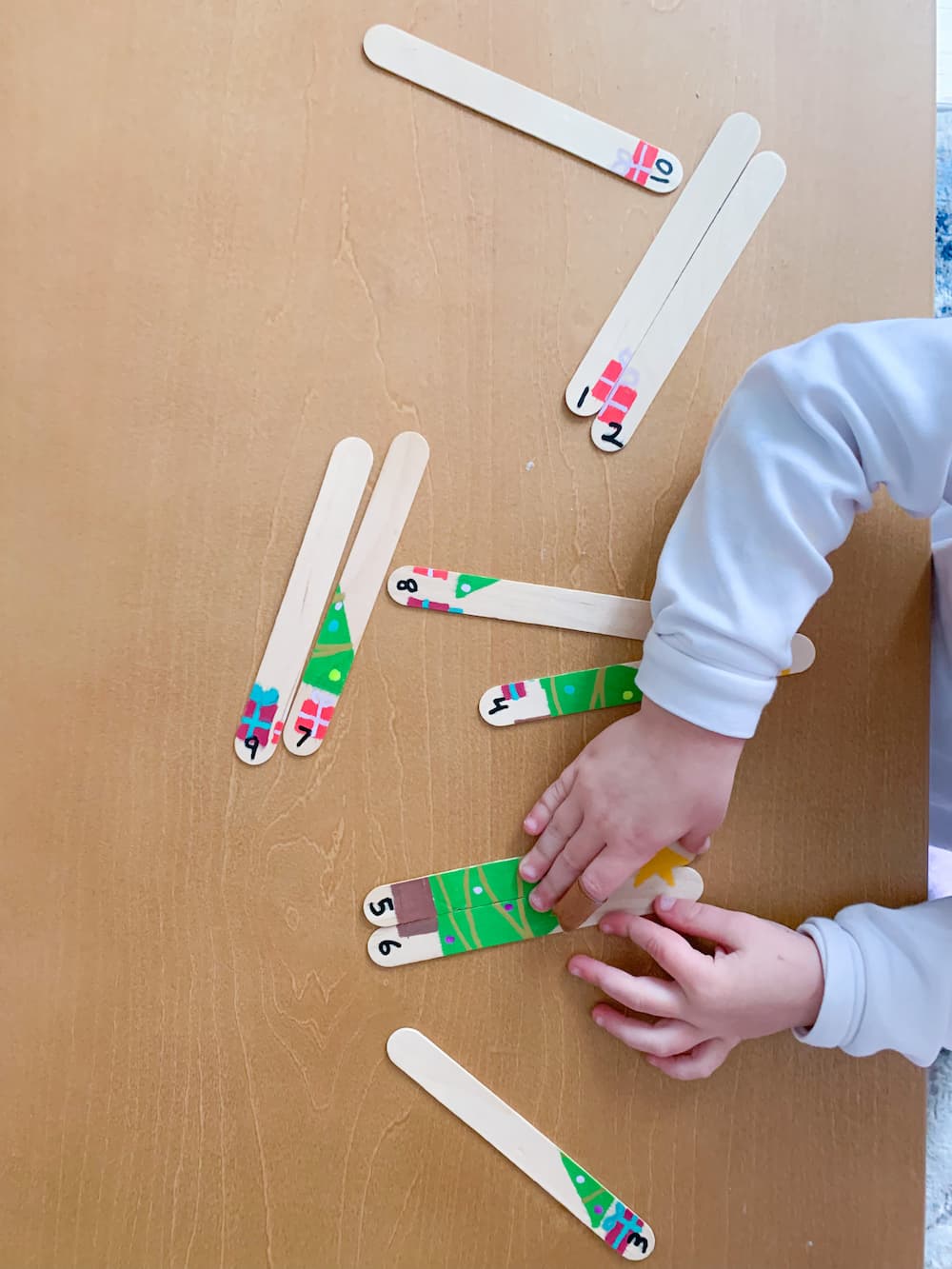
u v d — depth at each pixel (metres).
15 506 0.62
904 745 0.63
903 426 0.53
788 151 0.62
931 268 0.62
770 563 0.54
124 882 0.62
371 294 0.62
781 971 0.60
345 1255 0.63
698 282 0.62
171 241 0.61
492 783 0.63
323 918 0.63
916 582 0.63
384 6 0.61
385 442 0.62
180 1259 0.63
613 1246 0.64
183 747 0.62
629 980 0.62
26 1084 0.63
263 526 0.62
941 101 0.94
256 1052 0.63
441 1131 0.64
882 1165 0.64
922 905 0.62
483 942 0.63
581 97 0.62
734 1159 0.64
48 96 0.61
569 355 0.62
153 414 0.62
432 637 0.63
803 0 0.62
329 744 0.63
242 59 0.61
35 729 0.62
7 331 0.61
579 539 0.63
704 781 0.57
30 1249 0.63
